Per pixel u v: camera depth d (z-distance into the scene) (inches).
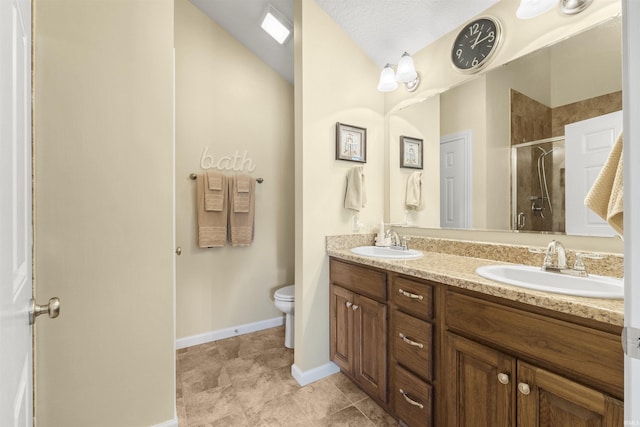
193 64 89.4
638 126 16.4
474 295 41.2
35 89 43.4
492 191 60.5
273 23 85.0
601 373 28.8
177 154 86.7
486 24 61.1
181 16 87.6
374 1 68.6
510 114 57.4
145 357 50.9
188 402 62.3
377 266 57.8
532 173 54.2
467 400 41.8
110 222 48.3
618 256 41.9
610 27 45.6
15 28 22.2
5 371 18.0
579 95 48.6
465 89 65.5
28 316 26.1
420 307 49.1
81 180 46.4
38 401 43.7
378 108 85.0
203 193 88.6
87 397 46.7
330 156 74.9
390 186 84.1
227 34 95.9
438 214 71.7
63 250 45.2
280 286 106.0
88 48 46.9
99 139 47.6
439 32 69.8
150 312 51.4
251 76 100.2
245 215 95.0
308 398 63.9
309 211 71.2
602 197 32.6
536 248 51.3
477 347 40.3
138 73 50.6
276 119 105.3
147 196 51.3
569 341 31.1
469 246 62.1
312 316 71.6
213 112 92.8
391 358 55.6
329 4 72.0
